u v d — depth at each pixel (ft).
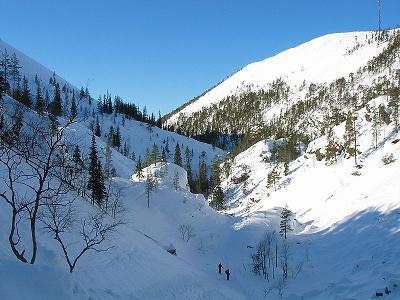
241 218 310.45
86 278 105.19
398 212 187.52
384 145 314.35
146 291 118.83
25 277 49.29
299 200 321.52
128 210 254.68
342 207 248.32
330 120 562.25
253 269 190.19
